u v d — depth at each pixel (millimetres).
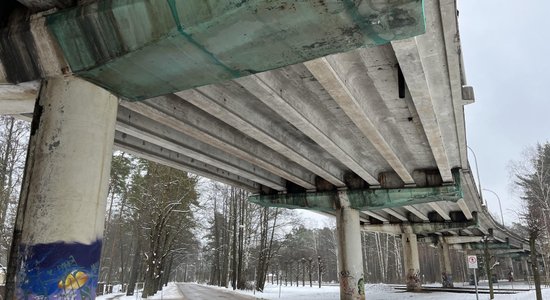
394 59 9680
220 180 21797
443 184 20688
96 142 6609
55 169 6188
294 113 11609
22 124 26031
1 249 29406
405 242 41125
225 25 5598
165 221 30922
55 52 6543
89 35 6289
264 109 12672
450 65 9820
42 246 5828
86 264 6035
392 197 21453
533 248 19969
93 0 6305
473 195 27688
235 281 45094
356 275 21438
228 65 6469
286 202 23453
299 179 20938
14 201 26844
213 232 64562
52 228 5906
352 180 22406
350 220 22062
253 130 12891
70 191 6109
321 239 98438
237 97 11648
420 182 21203
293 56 6254
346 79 10031
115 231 55156
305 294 37219
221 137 13844
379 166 20625
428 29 8211
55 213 5969
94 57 6375
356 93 10914
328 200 22688
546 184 45938
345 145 16094
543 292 27594
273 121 13805
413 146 16984
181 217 34281
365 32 5609
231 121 12102
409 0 5027
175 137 14164
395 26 5445
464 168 20594
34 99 7508
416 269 40062
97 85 6840
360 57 9586
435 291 37938
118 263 74750
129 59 6277
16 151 25859
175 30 5770
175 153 17203
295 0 5133
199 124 12609
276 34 5715
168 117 11320
